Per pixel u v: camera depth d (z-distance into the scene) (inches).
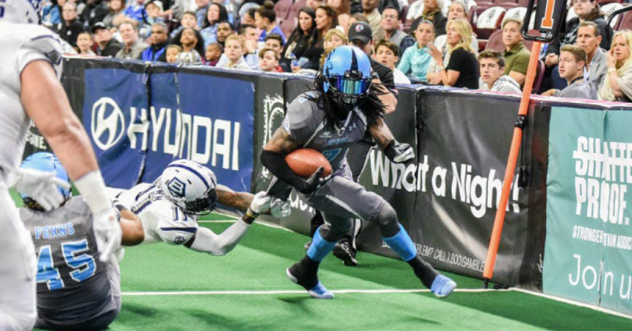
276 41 487.5
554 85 400.8
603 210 262.4
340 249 315.9
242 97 391.9
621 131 255.0
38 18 143.3
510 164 276.5
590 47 366.0
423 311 261.0
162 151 437.4
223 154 403.2
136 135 450.0
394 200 329.7
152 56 576.1
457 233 307.4
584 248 269.3
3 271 133.3
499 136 292.7
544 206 280.2
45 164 209.5
